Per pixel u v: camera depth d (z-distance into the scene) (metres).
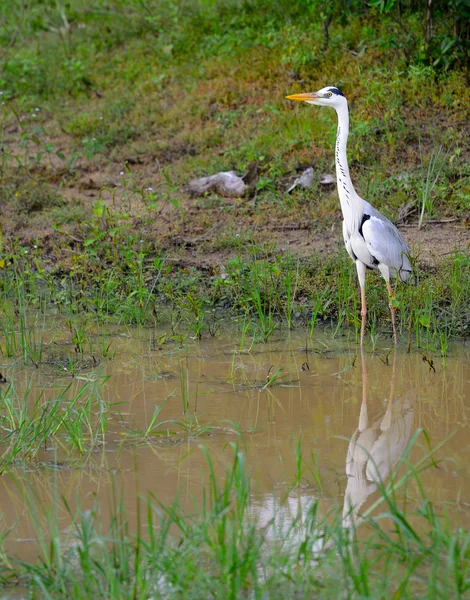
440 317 12.37
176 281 13.99
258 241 15.19
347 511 6.98
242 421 9.02
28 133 21.09
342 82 19.38
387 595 5.72
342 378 10.41
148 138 19.81
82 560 5.91
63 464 8.01
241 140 18.69
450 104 18.23
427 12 19.25
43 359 11.24
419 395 9.80
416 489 7.35
